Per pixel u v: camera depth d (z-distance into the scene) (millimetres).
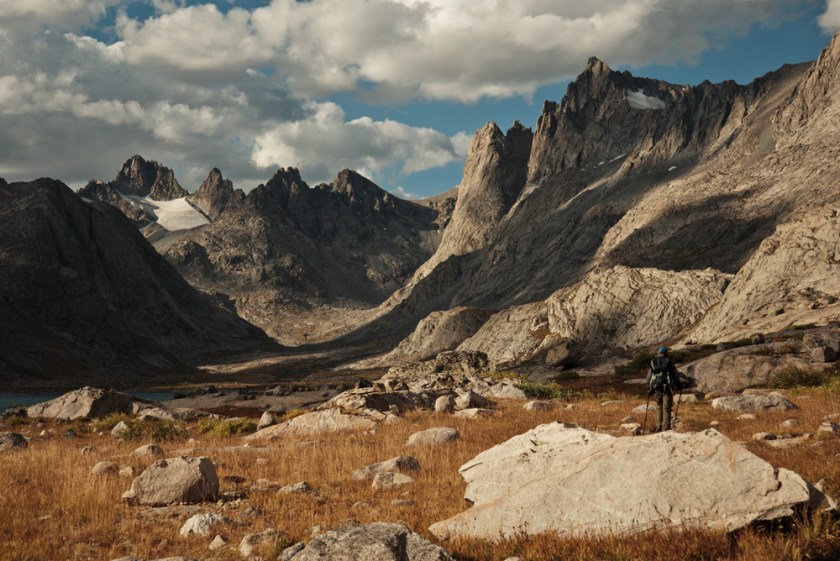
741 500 8125
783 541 7398
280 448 21953
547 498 9414
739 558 7121
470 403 32594
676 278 115062
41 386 185750
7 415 42031
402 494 13102
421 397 35031
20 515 12320
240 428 30797
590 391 49406
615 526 8430
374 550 7586
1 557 9758
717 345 62969
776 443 15219
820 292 76938
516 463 11250
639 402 32062
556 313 128625
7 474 16766
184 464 13906
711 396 34469
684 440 9383
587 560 7738
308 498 13359
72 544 10641
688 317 107062
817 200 180250
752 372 40562
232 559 9484
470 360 84562
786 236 94312
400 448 19188
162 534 11125
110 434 31828
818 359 40688
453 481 13781
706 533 7773
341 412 30281
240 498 13898
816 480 10570
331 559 7547
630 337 109625
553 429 12219
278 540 9820
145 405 44500
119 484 15250
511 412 29312
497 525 9391
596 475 9414
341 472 16422
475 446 18359
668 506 8391
